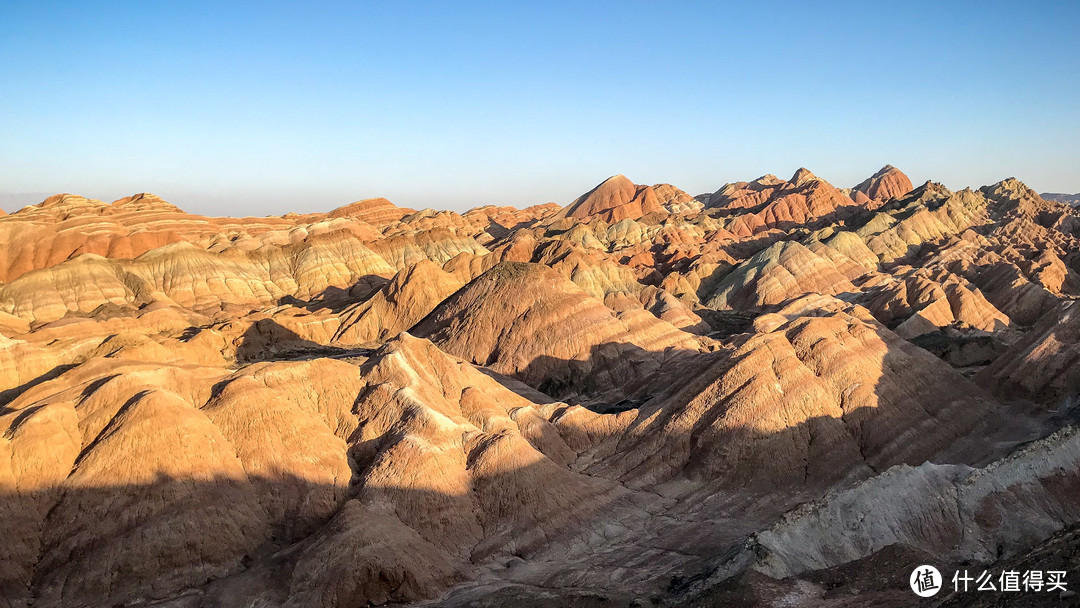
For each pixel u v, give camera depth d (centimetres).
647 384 10631
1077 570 3875
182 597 5572
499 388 8906
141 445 6216
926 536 5500
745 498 7206
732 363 8350
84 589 5566
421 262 15275
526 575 5925
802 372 8138
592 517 6706
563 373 11162
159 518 5912
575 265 17325
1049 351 8850
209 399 7175
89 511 5928
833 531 5528
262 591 5538
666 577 5603
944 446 7719
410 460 6675
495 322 12144
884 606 4403
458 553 6259
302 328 14138
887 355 8469
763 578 4950
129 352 10150
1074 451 5791
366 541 5653
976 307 13712
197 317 14538
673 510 7112
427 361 8681
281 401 7125
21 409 6850
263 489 6525
